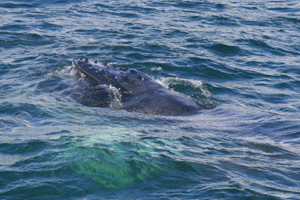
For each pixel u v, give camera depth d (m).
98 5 31.17
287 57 20.61
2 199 6.57
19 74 14.82
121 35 22.47
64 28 23.34
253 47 22.19
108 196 6.73
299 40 24.52
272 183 7.29
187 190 6.99
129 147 8.75
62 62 16.66
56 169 7.60
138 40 21.47
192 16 29.56
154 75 16.03
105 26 24.52
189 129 10.08
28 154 8.30
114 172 7.55
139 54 18.72
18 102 11.83
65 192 6.83
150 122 10.62
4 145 8.73
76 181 7.19
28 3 29.59
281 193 6.88
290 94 15.04
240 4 35.94
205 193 6.87
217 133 9.81
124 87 12.29
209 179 7.44
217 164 8.08
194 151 8.72
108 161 7.98
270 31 26.52
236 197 6.73
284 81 16.55
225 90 14.98
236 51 21.09
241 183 7.26
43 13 26.91
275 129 9.81
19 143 8.83
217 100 13.71
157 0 34.75
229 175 7.61
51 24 24.06
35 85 13.49
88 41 20.77
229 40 23.00
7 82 13.87
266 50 21.78
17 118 10.68
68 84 13.30
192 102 12.04
